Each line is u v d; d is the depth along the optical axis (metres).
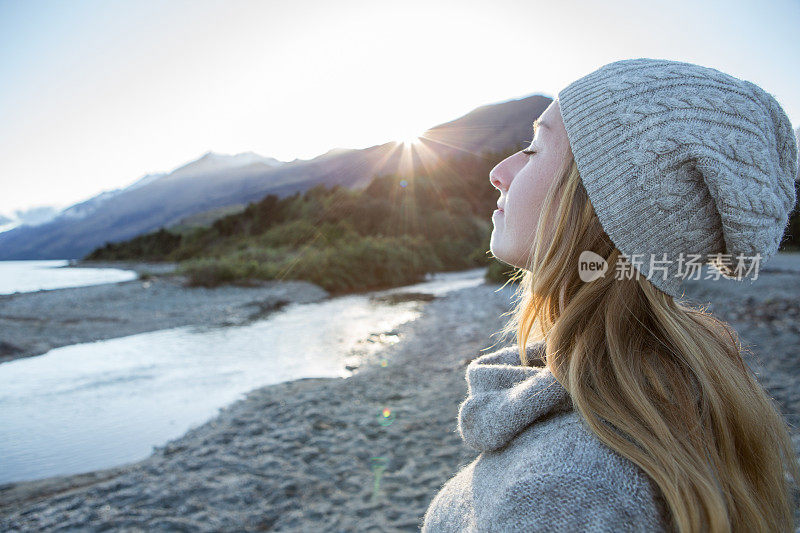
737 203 0.49
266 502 3.31
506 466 0.55
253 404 5.57
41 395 6.22
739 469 0.53
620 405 0.52
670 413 0.52
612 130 0.53
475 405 0.64
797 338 5.85
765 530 0.53
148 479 3.72
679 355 0.55
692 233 0.52
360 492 3.38
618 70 0.57
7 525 3.16
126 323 11.24
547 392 0.57
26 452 4.49
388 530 2.93
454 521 0.64
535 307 0.69
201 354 8.44
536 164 0.64
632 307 0.56
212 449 4.25
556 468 0.47
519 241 0.65
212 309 13.26
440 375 6.33
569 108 0.58
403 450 4.00
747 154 0.50
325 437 4.34
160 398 6.02
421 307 14.04
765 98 0.55
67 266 41.47
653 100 0.53
